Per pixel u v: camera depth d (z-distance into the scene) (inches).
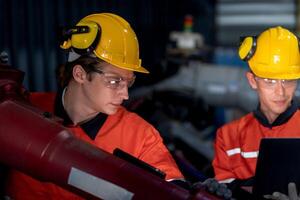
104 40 54.7
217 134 82.2
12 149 41.0
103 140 60.0
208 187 41.3
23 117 42.0
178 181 53.8
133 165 40.8
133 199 38.7
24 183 59.6
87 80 55.4
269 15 263.6
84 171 39.5
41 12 135.6
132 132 60.1
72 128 60.3
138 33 197.9
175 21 239.9
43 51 137.7
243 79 159.8
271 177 55.7
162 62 165.2
